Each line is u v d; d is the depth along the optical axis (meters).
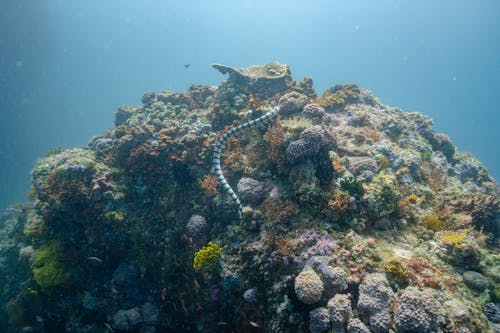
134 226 1.95
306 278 1.14
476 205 1.60
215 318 1.57
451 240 1.27
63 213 2.00
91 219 1.96
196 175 1.93
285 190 1.65
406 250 1.30
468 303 1.08
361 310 1.05
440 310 1.01
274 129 1.80
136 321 1.80
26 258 2.30
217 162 1.92
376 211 1.41
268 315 1.29
